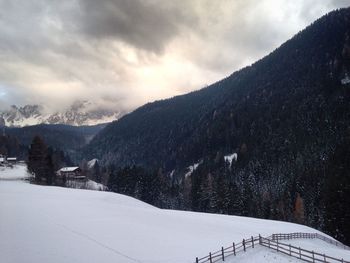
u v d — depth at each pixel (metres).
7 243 33.50
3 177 109.56
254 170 173.88
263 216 104.62
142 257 33.31
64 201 66.19
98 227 45.03
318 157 152.25
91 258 31.67
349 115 193.75
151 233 44.69
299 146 179.00
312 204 102.06
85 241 37.25
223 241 43.00
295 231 63.06
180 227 52.00
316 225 95.88
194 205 126.75
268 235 51.88
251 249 39.12
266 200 110.81
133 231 44.75
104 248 35.31
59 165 169.25
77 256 31.84
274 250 39.00
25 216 46.91
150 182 141.25
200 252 36.41
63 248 33.88
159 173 157.38
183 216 66.75
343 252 46.56
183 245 39.25
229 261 33.72
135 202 80.44
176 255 34.78
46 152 116.56
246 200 107.38
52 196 72.81
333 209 80.88
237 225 61.75
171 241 40.91
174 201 133.50
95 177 184.12
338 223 79.31
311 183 118.12
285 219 103.94
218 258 34.31
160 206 135.12
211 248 38.47
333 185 82.88
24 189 81.88
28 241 34.97
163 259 33.12
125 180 142.38
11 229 38.94
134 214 60.03
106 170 193.75
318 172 120.44
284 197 119.06
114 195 83.75
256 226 63.56
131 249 35.81
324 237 63.25
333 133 177.50
